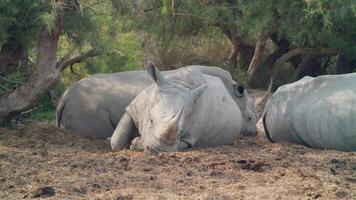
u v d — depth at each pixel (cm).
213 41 6406
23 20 3631
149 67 3153
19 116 4238
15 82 3816
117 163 2855
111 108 3762
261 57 5791
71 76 5591
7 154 2961
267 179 2631
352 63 5903
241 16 5325
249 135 3988
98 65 5562
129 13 4134
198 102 3256
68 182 2534
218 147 3341
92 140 3644
